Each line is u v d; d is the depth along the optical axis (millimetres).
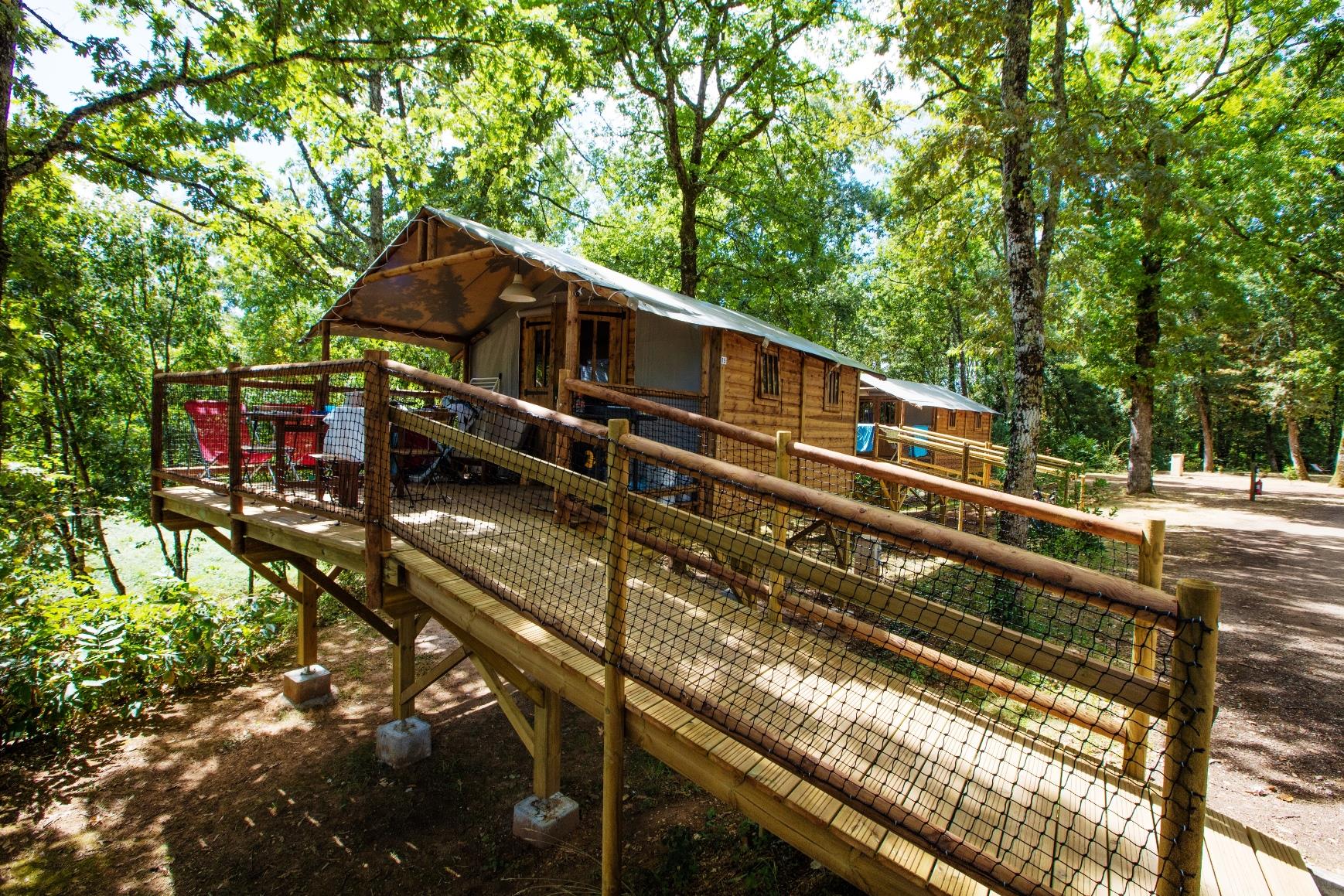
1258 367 26312
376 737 5738
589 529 4957
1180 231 14273
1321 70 13734
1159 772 2459
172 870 4188
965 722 2664
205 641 7176
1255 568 9672
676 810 4496
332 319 8836
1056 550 9289
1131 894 1750
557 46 10594
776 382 9359
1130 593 1512
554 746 4398
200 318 13258
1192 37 14555
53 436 11086
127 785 5156
